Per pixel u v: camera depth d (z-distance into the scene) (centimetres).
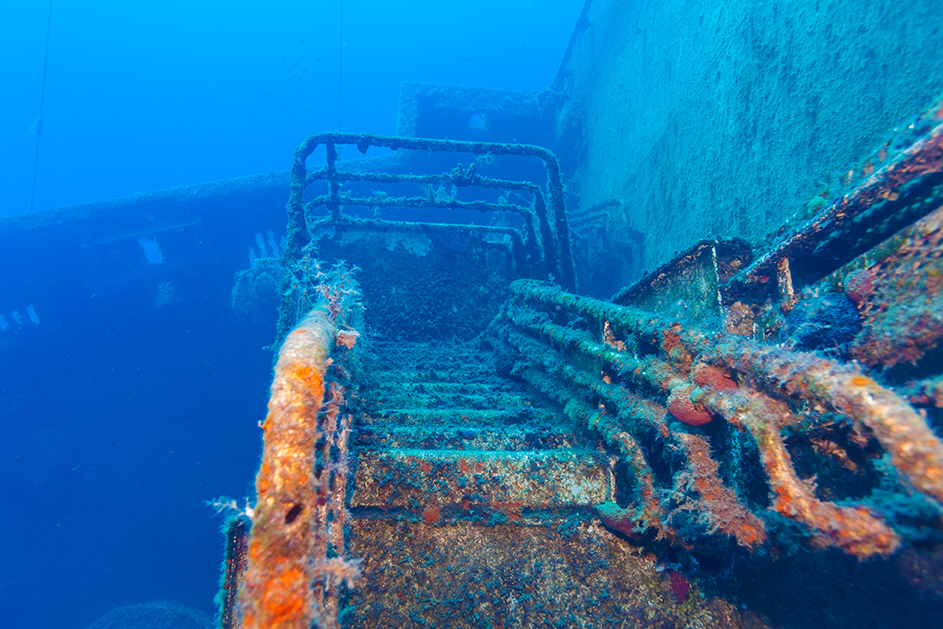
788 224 264
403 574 205
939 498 106
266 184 930
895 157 186
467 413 325
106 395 874
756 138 514
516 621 198
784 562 158
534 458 233
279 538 110
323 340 156
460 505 222
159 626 670
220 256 931
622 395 244
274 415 125
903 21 335
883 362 179
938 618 128
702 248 278
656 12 811
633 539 210
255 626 102
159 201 875
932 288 172
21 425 829
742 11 546
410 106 1100
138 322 880
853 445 153
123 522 844
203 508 868
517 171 1201
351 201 603
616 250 917
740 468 176
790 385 140
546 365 358
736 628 184
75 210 841
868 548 127
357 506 219
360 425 304
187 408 906
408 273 679
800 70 446
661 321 214
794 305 237
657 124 796
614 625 196
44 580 795
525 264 696
